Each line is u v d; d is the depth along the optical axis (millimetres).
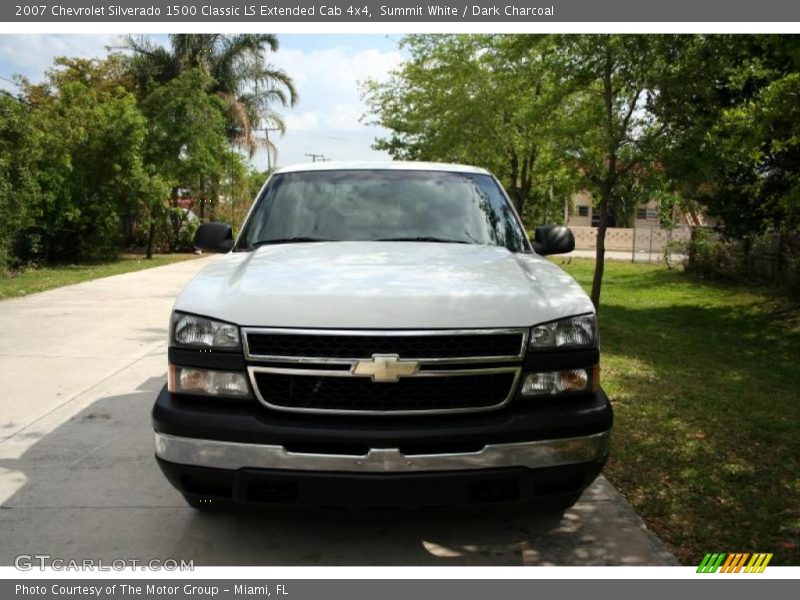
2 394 5809
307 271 3320
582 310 3146
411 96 18781
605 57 8844
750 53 8203
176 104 22672
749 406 5781
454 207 4418
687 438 4867
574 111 10016
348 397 2891
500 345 2961
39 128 17188
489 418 2918
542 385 2998
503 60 14180
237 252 4031
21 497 3773
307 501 2877
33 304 11086
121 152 19828
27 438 4723
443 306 2967
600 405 3057
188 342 2996
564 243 4578
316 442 2818
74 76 26469
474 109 15117
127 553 3209
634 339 9094
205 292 3172
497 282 3248
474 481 2869
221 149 25328
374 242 4035
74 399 5684
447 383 2918
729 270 16469
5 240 15742
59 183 18547
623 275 19312
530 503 3004
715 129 8297
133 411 5363
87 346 7801
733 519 3594
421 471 2824
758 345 9031
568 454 2949
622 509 3689
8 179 15281
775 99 6379
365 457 2807
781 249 14336
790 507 3744
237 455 2844
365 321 2877
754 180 11320
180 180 23719
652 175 9141
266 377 2914
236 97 30797
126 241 27219
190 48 29234
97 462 4289
